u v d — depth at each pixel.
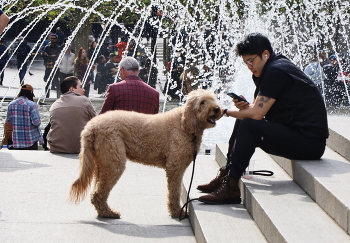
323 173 4.08
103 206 4.56
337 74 14.13
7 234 4.15
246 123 4.34
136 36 23.73
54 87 19.42
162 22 18.88
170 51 19.91
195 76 16.05
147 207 4.95
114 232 4.26
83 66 17.61
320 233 3.28
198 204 4.44
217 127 9.84
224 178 4.65
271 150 4.46
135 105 6.46
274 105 4.49
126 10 21.48
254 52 4.43
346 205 3.33
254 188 4.28
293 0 17.14
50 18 24.02
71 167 6.35
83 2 21.00
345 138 4.66
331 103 13.70
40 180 5.75
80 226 4.38
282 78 4.35
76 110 7.10
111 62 18.55
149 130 4.41
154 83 19.17
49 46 20.06
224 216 4.12
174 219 4.63
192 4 17.47
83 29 21.59
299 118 4.46
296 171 4.47
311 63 14.06
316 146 4.46
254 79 4.77
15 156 6.84
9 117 7.70
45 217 4.59
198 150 4.46
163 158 4.52
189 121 4.30
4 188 5.40
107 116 4.40
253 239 3.64
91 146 4.34
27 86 7.83
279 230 3.32
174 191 4.57
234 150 4.38
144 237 4.17
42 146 8.64
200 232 3.89
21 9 22.08
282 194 4.12
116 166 4.35
